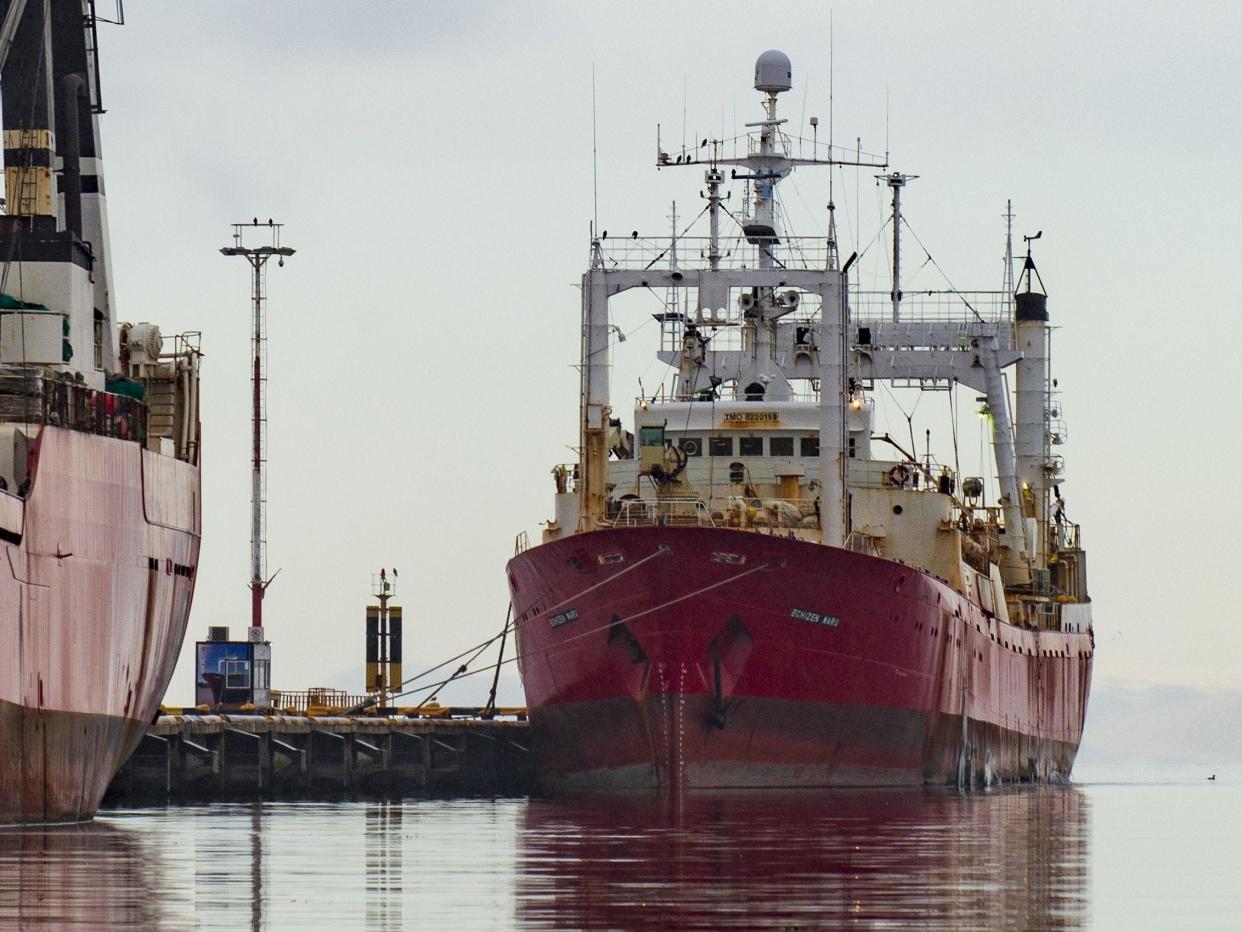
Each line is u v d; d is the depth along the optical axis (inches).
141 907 5369.1
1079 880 6250.0
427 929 5012.3
